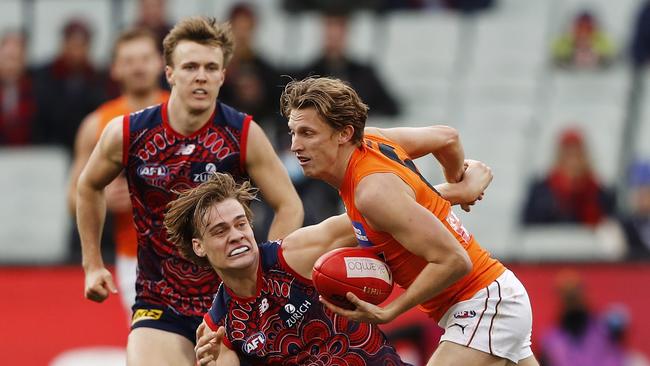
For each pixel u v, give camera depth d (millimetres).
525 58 48031
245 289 17281
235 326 17531
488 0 48906
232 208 16938
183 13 46531
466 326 17688
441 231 15891
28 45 45562
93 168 20250
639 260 39062
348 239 17266
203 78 19391
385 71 47469
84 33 41375
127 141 19766
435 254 15859
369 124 42156
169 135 19734
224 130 19781
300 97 16188
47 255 39281
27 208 41812
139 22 41938
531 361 18438
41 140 41781
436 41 48156
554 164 41906
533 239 41406
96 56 44688
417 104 47031
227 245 16875
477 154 45812
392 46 47938
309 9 47281
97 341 35688
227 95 38906
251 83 39094
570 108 46969
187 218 17219
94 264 20766
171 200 19891
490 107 47062
